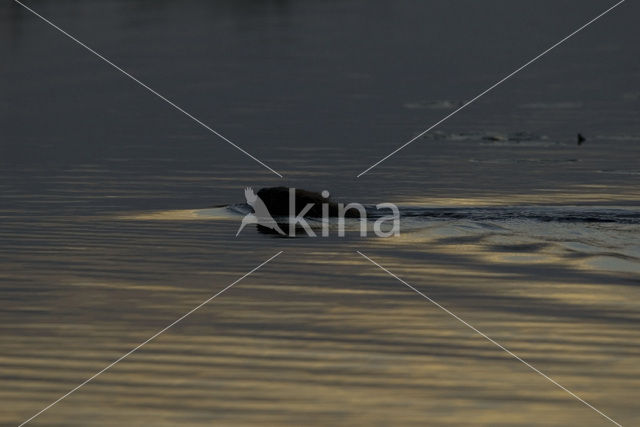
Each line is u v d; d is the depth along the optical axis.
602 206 34.28
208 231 31.08
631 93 64.44
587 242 28.94
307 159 44.81
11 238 30.14
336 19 102.31
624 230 30.19
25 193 37.22
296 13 107.19
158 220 32.66
